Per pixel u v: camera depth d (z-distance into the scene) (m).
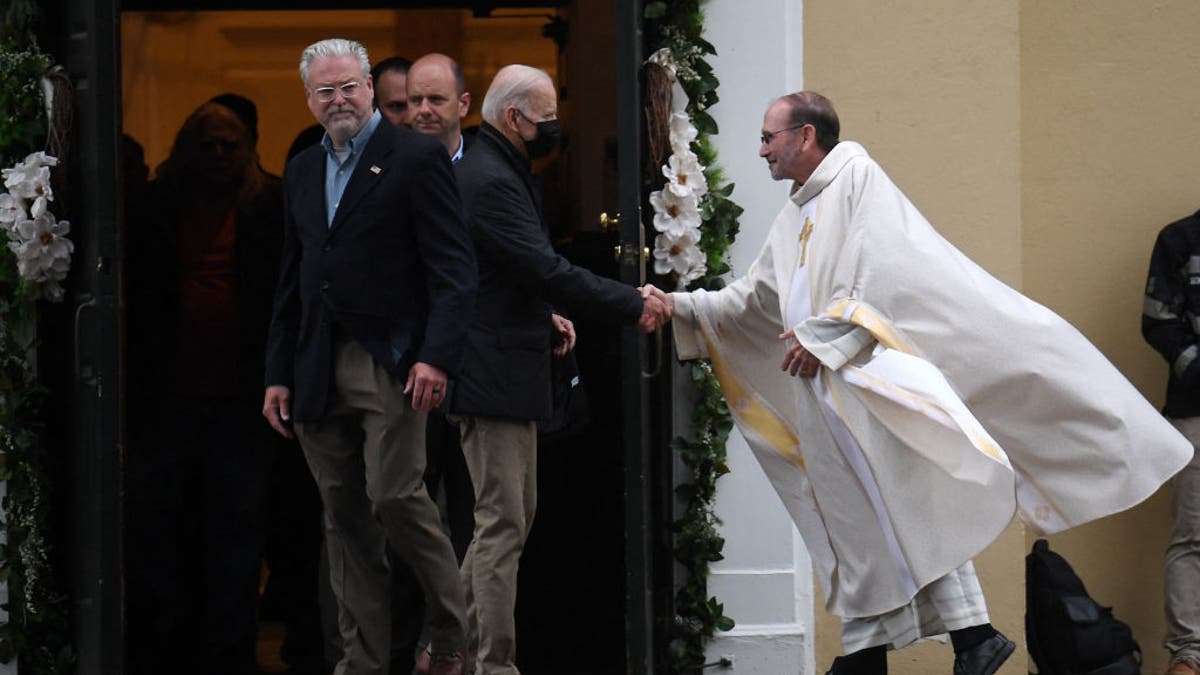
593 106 33.56
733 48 26.95
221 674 28.28
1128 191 30.81
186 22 40.16
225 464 27.98
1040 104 30.92
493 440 23.81
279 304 23.50
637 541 25.89
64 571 26.00
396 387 22.45
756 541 26.86
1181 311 29.64
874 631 23.14
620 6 26.06
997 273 27.83
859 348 22.80
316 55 22.55
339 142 22.67
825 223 23.23
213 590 27.92
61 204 25.73
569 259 30.88
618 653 29.33
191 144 28.12
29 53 25.69
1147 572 30.86
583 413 25.94
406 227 22.61
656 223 26.41
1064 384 23.06
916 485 22.45
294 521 30.14
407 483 22.72
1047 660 28.58
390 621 23.64
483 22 40.03
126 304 28.14
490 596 23.70
